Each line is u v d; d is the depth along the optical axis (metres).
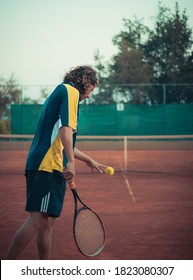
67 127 2.73
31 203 2.78
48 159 2.80
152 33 24.44
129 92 19.14
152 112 16.06
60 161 2.85
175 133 16.11
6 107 18.17
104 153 15.42
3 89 18.11
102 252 3.69
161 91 19.41
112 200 6.24
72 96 2.79
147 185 7.76
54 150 2.82
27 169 2.85
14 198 6.53
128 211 5.45
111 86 17.39
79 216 3.00
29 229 2.76
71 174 2.71
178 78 23.92
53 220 2.95
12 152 16.31
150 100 19.30
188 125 16.11
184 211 5.45
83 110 16.00
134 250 3.75
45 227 2.91
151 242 4.00
